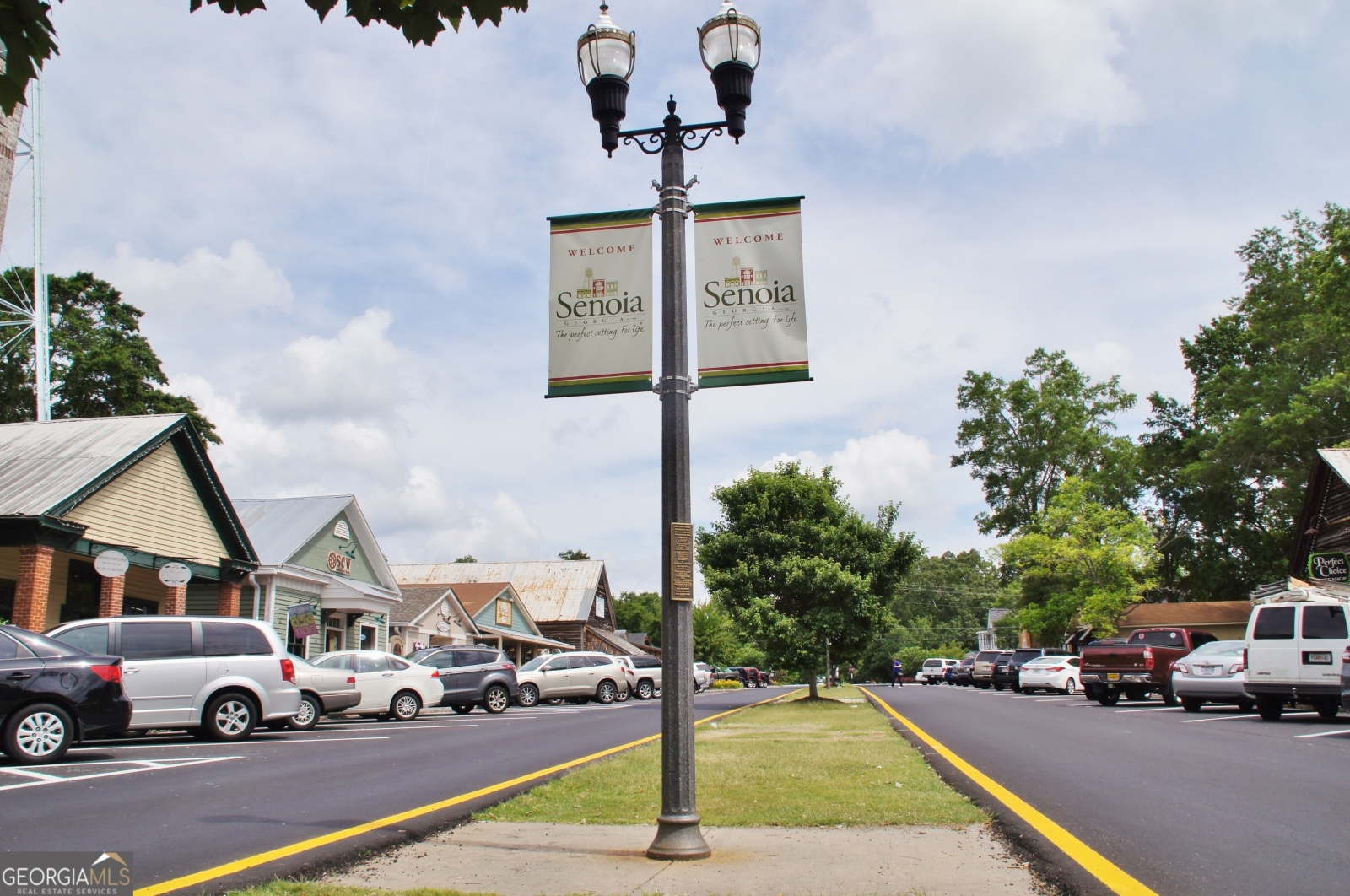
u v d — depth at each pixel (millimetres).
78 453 20828
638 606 101812
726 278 6996
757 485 32688
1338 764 10570
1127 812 7785
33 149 27469
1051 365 58875
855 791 8789
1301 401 42469
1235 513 53250
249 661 15102
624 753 12633
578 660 31656
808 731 16125
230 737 14891
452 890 5277
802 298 6934
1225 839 6664
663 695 6410
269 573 26453
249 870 5863
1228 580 52875
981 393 59469
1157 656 24234
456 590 45406
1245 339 49312
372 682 21750
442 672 25469
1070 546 45438
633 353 6984
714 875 5629
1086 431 56844
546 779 10312
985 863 5891
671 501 6590
